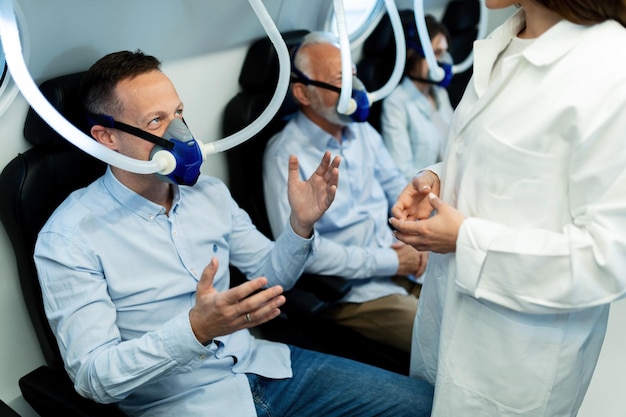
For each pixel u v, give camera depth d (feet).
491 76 3.54
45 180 4.02
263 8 3.78
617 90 2.86
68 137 3.27
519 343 3.51
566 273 3.14
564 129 3.04
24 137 4.17
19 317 4.63
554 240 3.15
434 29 7.63
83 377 3.63
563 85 3.03
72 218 3.85
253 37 5.81
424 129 7.82
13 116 4.04
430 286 4.25
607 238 2.94
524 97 3.18
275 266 4.75
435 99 8.40
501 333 3.56
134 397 4.13
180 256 4.21
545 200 3.23
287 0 5.86
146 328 4.13
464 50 9.99
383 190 6.96
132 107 3.76
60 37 4.08
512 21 3.49
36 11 3.79
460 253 3.37
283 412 4.49
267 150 5.92
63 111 3.96
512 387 3.63
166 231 4.19
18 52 3.01
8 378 4.70
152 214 4.11
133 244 4.03
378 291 5.86
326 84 5.58
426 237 3.51
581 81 2.97
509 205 3.34
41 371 4.13
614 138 2.88
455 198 3.78
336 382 4.57
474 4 9.56
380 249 5.94
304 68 5.70
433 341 4.39
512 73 3.27
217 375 4.29
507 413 3.72
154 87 3.79
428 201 3.96
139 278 4.05
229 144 4.13
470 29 9.96
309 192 4.36
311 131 5.92
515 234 3.24
